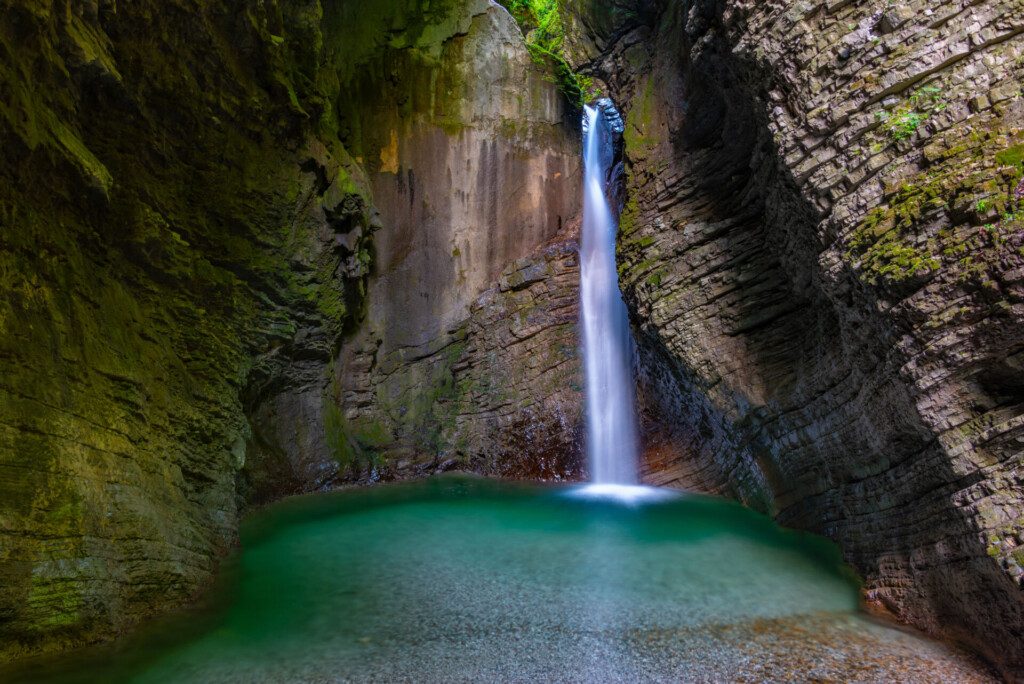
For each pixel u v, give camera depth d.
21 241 5.41
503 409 14.80
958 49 5.76
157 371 7.58
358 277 13.32
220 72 8.92
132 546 5.96
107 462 5.95
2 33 5.07
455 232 15.70
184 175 8.84
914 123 5.86
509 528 9.90
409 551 8.70
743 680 5.17
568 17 16.03
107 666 5.16
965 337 5.19
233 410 9.55
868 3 6.41
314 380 12.85
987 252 5.04
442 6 15.62
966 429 5.37
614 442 13.63
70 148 6.08
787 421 8.84
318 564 8.12
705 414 10.69
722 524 9.81
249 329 10.46
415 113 15.41
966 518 5.27
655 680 5.21
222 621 6.29
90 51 6.38
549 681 5.19
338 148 13.25
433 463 14.66
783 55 6.95
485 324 15.45
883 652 5.58
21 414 4.95
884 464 6.89
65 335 5.77
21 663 4.87
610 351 14.12
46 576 4.96
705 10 8.56
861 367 6.67
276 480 11.77
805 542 8.69
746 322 9.67
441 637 5.99
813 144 6.70
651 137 11.63
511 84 16.17
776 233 8.67
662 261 10.79
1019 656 4.90
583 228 15.66
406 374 15.21
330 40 13.98
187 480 8.05
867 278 5.89
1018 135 5.20
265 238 10.65
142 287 8.00
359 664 5.44
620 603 6.80
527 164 16.27
